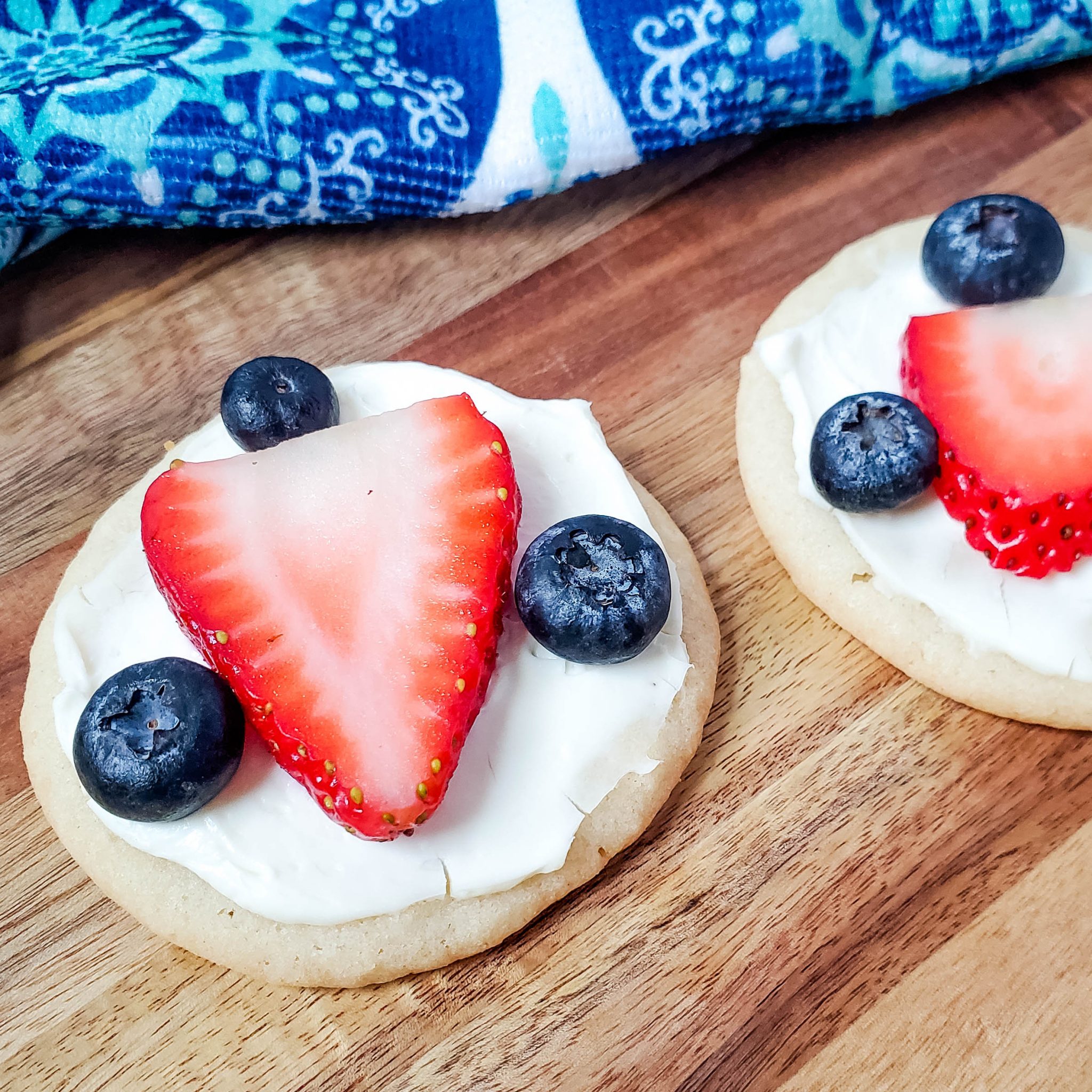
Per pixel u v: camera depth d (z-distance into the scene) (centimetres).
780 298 21
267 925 16
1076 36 22
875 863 17
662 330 21
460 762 17
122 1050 16
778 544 19
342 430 17
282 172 21
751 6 21
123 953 17
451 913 16
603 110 21
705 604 18
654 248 22
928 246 19
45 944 17
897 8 22
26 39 21
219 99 21
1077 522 17
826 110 22
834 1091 16
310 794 16
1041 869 17
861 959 17
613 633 16
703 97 21
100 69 21
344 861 16
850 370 19
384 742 16
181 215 21
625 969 17
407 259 22
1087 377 18
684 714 17
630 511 18
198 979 17
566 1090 16
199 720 16
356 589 16
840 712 18
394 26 22
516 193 21
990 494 17
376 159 21
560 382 21
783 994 17
